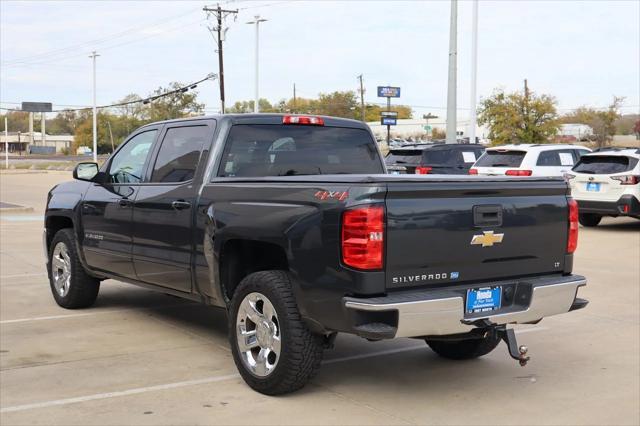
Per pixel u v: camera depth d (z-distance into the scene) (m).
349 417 4.87
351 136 6.83
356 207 4.61
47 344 6.62
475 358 6.32
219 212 5.64
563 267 5.57
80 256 7.68
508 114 46.16
